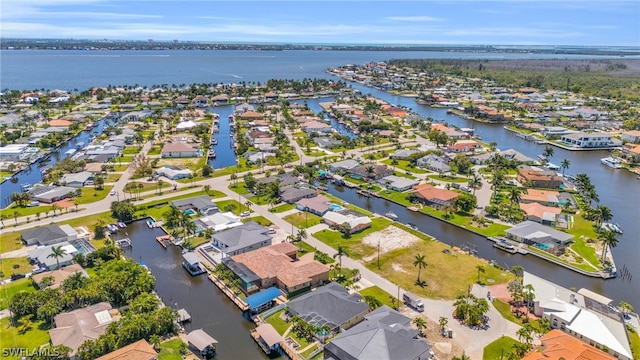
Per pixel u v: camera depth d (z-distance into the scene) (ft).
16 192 617.21
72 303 346.13
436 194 610.65
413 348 297.53
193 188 650.84
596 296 380.17
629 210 599.16
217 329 345.72
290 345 323.16
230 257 437.17
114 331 312.71
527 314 359.05
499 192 648.79
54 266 415.23
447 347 317.63
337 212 561.02
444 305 370.94
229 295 386.93
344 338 307.58
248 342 331.57
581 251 473.67
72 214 547.08
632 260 460.14
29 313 344.28
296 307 355.56
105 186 650.43
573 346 300.20
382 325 315.17
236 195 628.69
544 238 483.92
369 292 389.60
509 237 505.66
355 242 489.67
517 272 418.92
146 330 318.86
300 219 550.77
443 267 435.12
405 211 595.47
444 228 540.11
